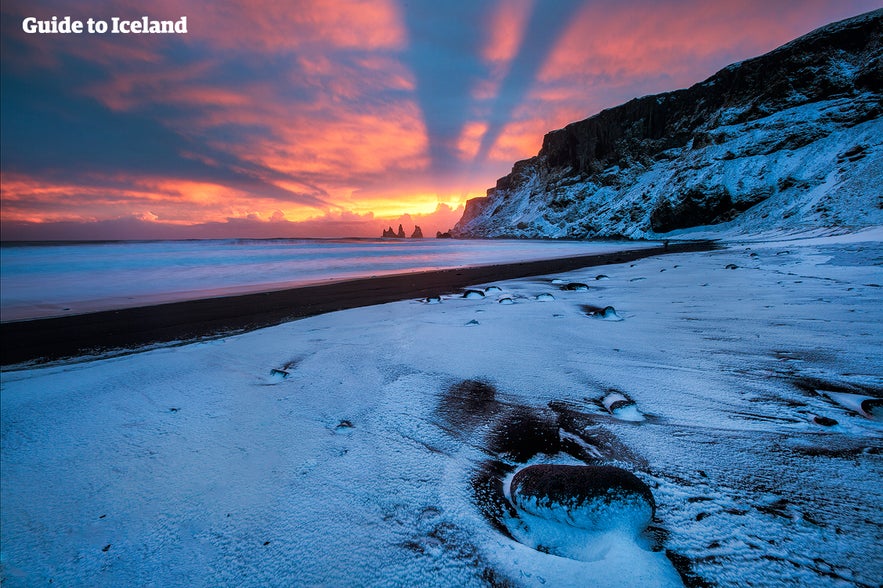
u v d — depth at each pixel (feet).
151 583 5.14
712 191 148.15
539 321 18.98
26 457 8.67
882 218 78.43
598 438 7.96
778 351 12.35
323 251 102.27
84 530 6.28
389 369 13.15
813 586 4.21
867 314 15.79
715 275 32.04
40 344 20.27
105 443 9.12
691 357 12.43
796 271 29.89
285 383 12.39
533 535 5.34
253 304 30.78
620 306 21.54
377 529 5.74
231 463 7.91
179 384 12.92
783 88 165.17
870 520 5.10
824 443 7.11
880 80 136.36
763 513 5.39
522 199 370.94
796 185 125.49
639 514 5.21
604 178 258.57
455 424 8.99
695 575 4.43
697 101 226.99
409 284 40.91
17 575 5.43
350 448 8.16
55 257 75.51
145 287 43.39
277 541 5.66
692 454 7.07
